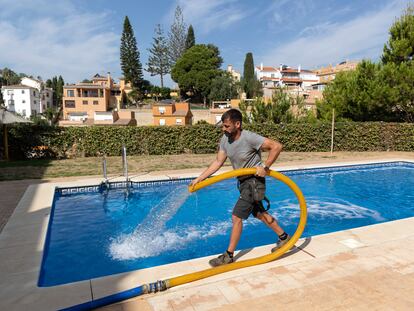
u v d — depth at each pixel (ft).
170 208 18.53
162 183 30.32
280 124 53.52
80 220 21.65
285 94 61.21
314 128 53.93
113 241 17.90
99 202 25.73
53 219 21.77
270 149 10.75
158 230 18.81
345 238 13.91
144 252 16.33
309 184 33.12
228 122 10.68
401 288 9.69
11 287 10.14
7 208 20.39
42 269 12.51
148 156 47.88
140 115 138.62
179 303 8.93
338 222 22.06
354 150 55.11
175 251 16.42
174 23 196.34
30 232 15.80
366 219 22.79
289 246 11.98
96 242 17.74
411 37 55.36
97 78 227.20
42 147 45.91
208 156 47.80
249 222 21.16
